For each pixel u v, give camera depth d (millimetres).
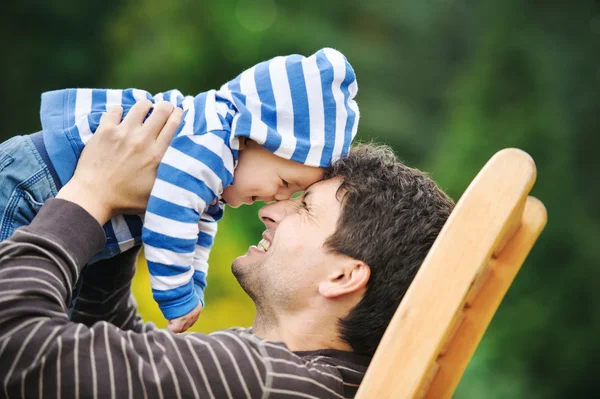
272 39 14305
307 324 2219
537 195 9438
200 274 2395
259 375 1947
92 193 2094
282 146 2227
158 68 13430
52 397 1830
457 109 10875
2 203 2152
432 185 2354
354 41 16141
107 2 15672
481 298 2121
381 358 1791
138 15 14188
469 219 1885
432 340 1791
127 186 2137
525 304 8859
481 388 8445
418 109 16141
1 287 1863
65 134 2203
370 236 2193
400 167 2361
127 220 2256
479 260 1844
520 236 2137
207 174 2154
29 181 2160
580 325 8719
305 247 2230
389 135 14836
